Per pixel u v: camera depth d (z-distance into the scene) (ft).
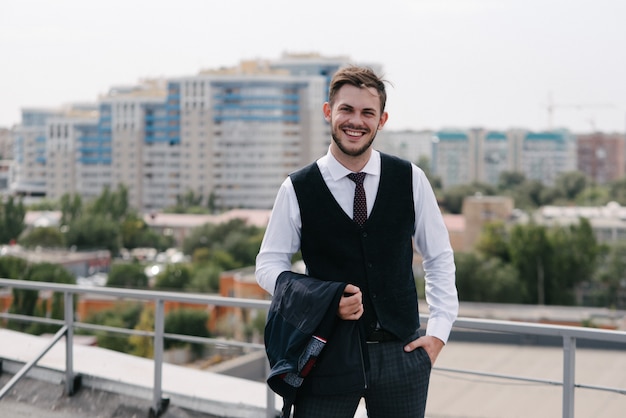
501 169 540.11
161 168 408.67
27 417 11.82
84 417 11.68
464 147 545.85
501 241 190.29
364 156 6.36
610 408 17.74
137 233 296.30
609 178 526.16
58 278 176.86
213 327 128.98
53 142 425.69
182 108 402.52
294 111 401.29
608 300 185.47
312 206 6.34
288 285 6.20
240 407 10.86
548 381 8.47
